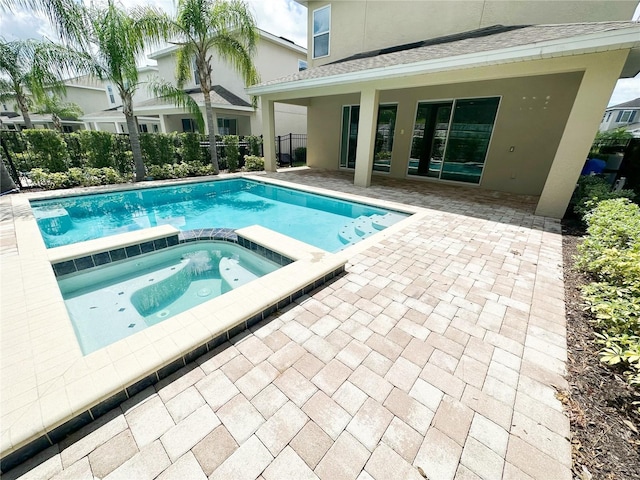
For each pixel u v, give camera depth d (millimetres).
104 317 3395
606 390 1965
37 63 7766
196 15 8859
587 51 4586
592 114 5059
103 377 1839
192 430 1680
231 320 2402
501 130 8062
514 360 2250
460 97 8523
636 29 4078
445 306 2930
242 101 15281
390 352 2305
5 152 7797
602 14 6766
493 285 3342
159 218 7078
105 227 6367
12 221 5160
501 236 4867
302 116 18031
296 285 2973
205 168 10914
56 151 8422
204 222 6848
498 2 7902
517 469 1527
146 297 3824
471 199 7465
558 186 5688
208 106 10492
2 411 1615
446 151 9281
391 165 10664
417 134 9766
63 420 1599
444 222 5586
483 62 5422
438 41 8664
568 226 5383
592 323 2629
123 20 7898
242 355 2236
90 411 1712
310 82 8266
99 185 8703
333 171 12352
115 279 4184
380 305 2926
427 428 1727
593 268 3193
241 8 9336
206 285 4156
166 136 10344
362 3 10094
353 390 1960
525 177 7977
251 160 12180
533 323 2689
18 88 13891
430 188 8773
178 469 1488
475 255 4133
